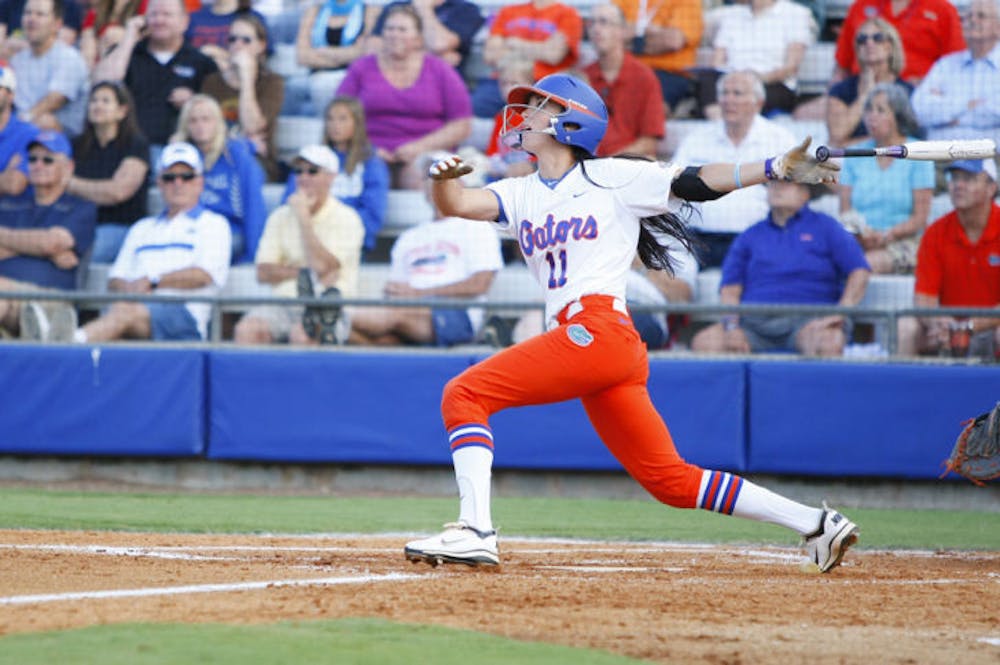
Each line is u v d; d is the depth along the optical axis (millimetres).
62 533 22062
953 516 32062
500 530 26516
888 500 34875
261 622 11344
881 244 36250
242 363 35250
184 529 25031
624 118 37969
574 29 38875
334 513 29203
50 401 35281
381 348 36281
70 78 39062
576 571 16953
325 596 13211
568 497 35469
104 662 9281
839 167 15617
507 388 16172
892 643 11344
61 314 37156
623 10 38375
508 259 38375
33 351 35344
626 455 16625
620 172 16156
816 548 17031
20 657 9438
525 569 17062
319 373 35156
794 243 36000
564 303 16141
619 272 16250
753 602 13859
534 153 16609
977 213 35438
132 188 38531
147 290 37781
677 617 12523
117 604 12328
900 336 35500
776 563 19391
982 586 16359
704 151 37938
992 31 36219
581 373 15945
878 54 37000
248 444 35156
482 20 39094
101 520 26203
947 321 35188
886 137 36781
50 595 12992
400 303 35844
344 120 37875
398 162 38094
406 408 35062
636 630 11602
